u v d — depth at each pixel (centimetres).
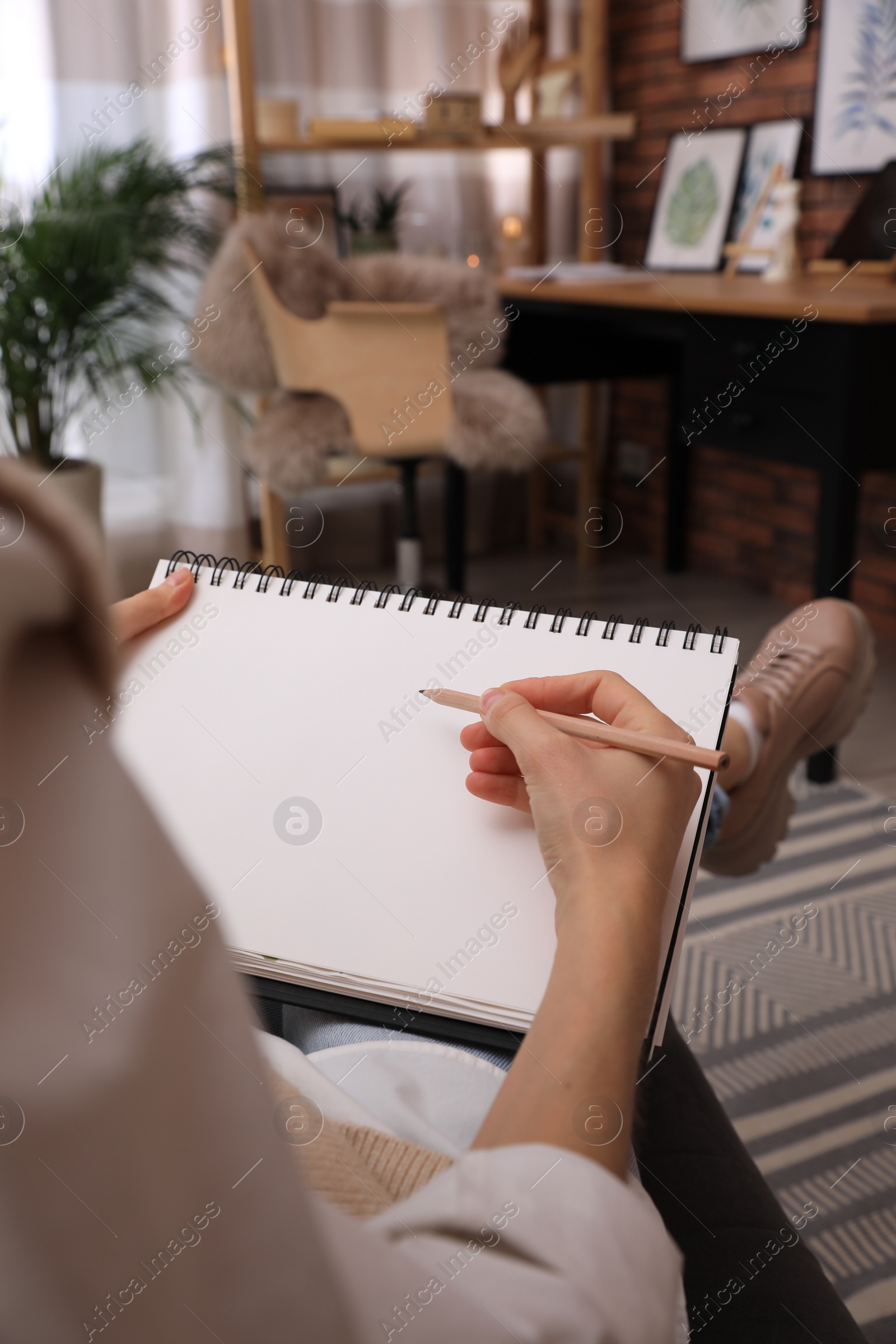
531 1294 28
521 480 350
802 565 283
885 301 172
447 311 226
